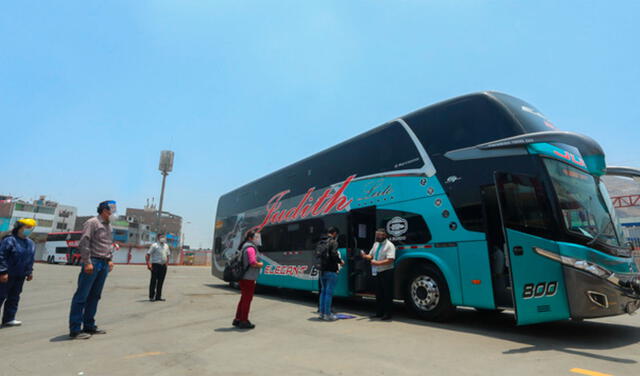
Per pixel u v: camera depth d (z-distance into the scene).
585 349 4.96
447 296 6.75
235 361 4.26
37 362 4.18
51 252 48.75
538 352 4.79
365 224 9.41
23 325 6.55
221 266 16.42
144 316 7.59
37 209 77.00
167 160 34.75
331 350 4.84
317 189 10.78
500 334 5.97
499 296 6.06
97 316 7.57
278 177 13.12
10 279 6.47
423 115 7.86
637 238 13.58
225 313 8.02
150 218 101.19
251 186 14.93
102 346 4.97
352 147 9.76
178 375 3.73
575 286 5.11
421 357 4.52
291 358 4.42
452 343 5.29
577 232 5.41
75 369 3.92
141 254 55.06
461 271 6.40
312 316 7.89
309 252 10.62
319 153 11.20
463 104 7.06
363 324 6.87
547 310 5.21
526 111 6.66
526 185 5.70
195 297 11.32
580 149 5.16
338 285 9.19
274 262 12.28
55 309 8.66
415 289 7.38
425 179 7.38
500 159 6.16
